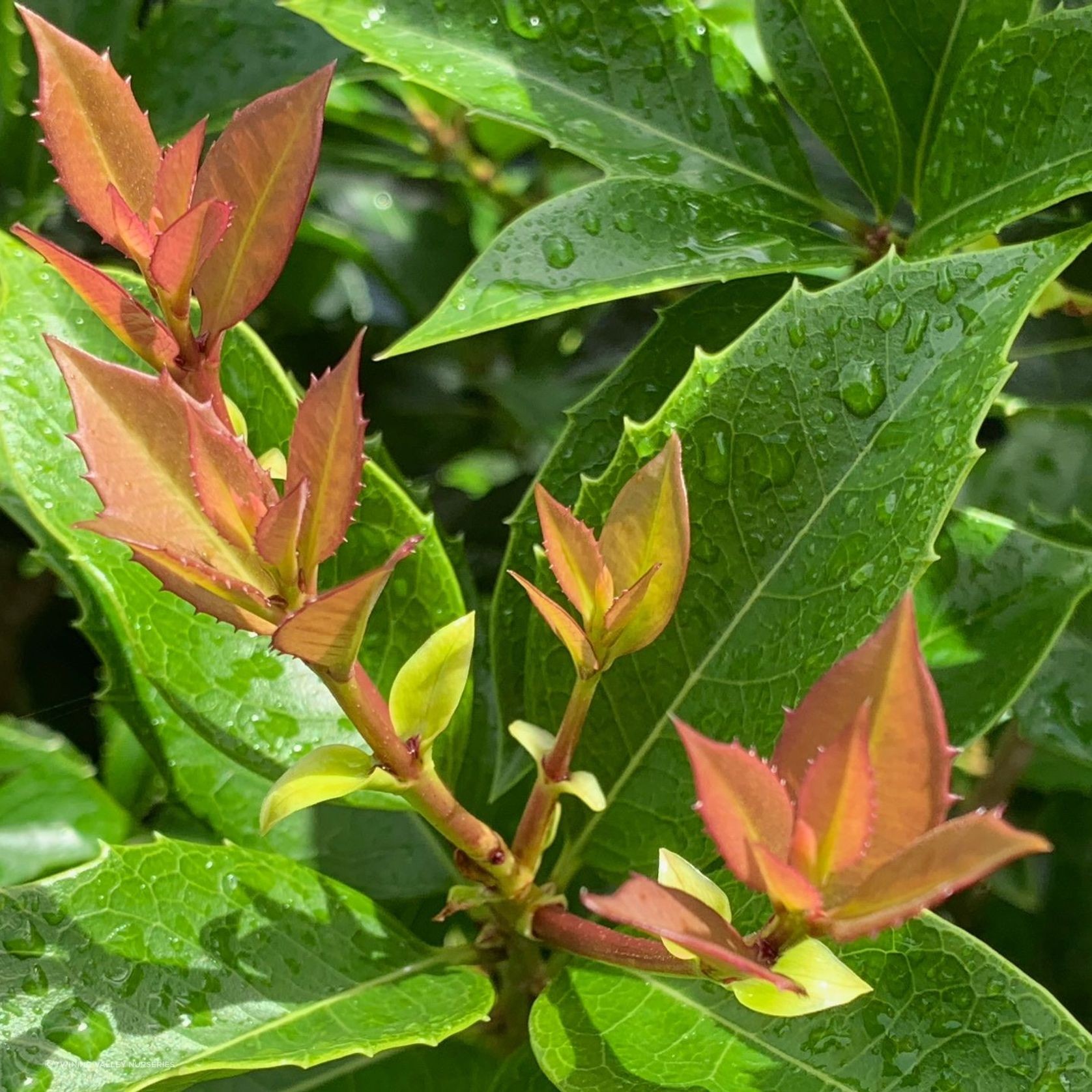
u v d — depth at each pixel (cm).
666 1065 20
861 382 21
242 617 17
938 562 24
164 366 18
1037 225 27
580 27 26
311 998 21
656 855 23
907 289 21
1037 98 23
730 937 16
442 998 21
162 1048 20
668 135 26
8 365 23
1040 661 23
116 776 29
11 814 27
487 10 25
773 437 22
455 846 20
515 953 22
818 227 28
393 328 39
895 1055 19
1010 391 28
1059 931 30
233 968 21
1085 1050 19
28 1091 19
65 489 23
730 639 22
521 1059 22
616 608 19
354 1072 23
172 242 17
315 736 24
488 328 23
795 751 16
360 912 22
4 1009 19
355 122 39
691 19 26
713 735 22
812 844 16
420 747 19
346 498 17
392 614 24
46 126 18
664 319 26
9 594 35
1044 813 31
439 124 39
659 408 25
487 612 27
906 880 16
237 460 17
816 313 22
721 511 22
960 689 23
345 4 25
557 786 20
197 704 23
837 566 21
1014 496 29
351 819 26
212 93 30
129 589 23
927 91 26
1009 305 20
